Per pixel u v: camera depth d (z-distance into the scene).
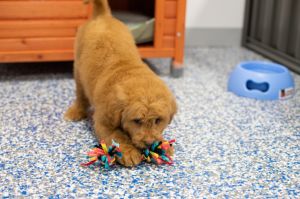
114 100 1.18
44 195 1.11
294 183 1.21
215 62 2.55
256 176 1.24
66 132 1.50
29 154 1.33
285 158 1.35
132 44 1.54
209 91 2.00
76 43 1.62
